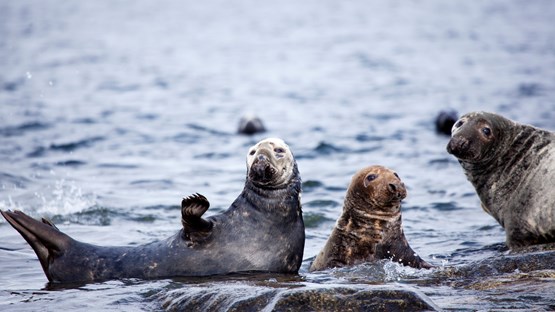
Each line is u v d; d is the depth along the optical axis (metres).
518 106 135.75
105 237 54.47
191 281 41.31
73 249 43.66
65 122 122.31
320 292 34.03
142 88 178.75
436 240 55.59
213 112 139.38
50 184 76.56
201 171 86.00
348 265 48.00
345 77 199.88
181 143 105.50
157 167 88.12
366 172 49.00
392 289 34.25
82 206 66.25
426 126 118.88
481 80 181.62
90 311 36.06
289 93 170.00
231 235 43.47
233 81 195.50
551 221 50.34
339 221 49.66
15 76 197.88
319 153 96.88
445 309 34.19
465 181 78.69
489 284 39.25
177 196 71.88
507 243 52.69
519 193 52.53
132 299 37.91
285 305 33.44
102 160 91.81
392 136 109.44
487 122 54.25
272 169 43.56
